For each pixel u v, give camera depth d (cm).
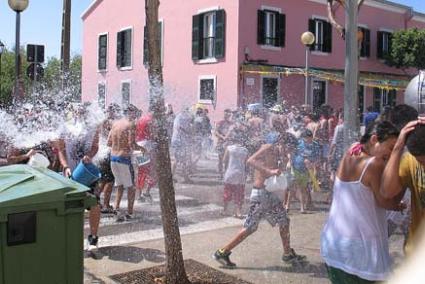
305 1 2200
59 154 660
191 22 2181
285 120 1131
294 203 918
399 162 310
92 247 624
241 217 801
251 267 562
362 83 2238
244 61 2006
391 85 2347
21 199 300
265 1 2062
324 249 345
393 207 332
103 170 793
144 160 905
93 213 620
